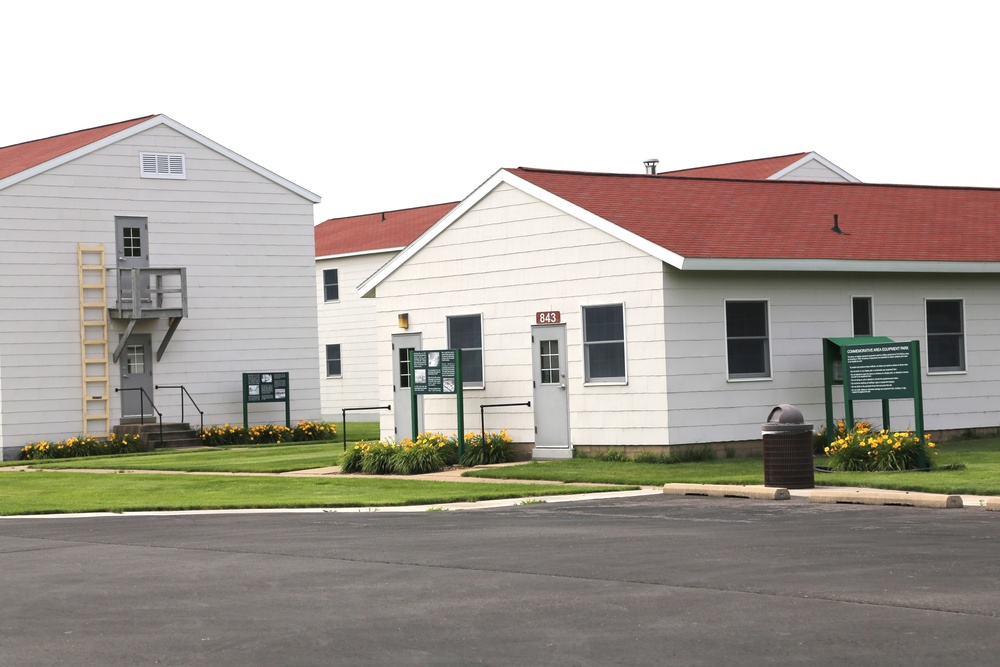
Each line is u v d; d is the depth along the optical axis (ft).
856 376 72.02
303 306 130.41
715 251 77.00
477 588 35.68
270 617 32.30
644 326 77.25
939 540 42.65
